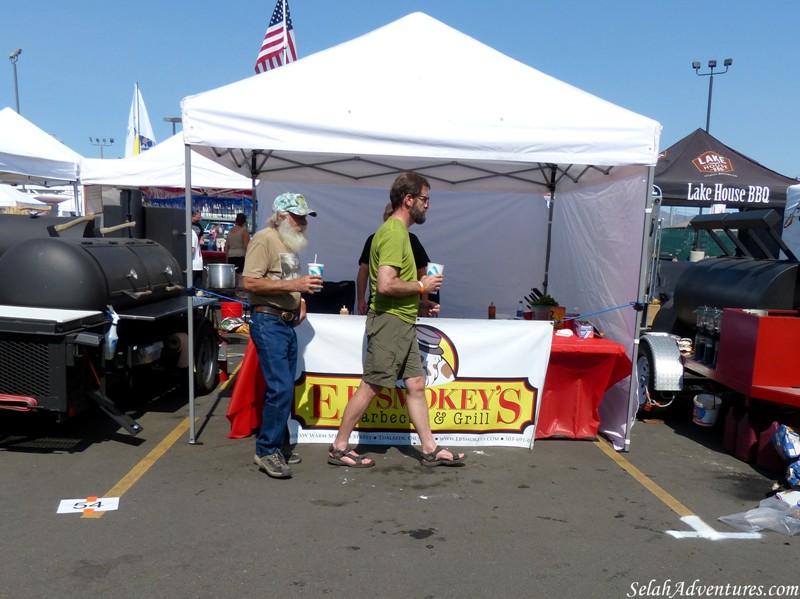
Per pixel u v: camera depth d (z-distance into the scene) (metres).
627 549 3.55
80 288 4.88
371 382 4.42
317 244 9.00
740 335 5.00
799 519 3.88
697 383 6.16
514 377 5.14
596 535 3.71
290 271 4.29
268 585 3.08
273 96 4.58
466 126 4.57
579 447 5.28
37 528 3.58
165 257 6.57
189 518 3.76
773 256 6.13
